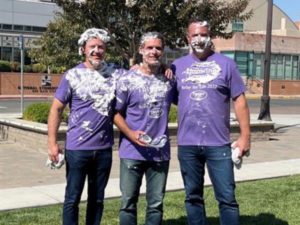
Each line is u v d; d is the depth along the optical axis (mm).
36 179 5191
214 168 2996
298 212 4094
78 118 2980
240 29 35375
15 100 20109
